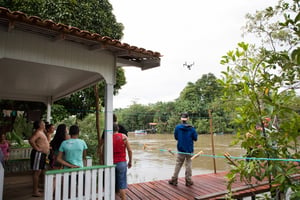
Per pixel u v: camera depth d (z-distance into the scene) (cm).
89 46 328
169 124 4822
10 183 444
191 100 5628
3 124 793
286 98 222
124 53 340
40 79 455
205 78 5950
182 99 5909
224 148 1798
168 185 462
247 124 242
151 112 5428
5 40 267
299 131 219
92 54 337
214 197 387
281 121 236
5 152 501
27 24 249
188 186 454
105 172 327
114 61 362
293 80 237
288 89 239
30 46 283
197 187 446
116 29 862
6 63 329
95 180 317
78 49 323
